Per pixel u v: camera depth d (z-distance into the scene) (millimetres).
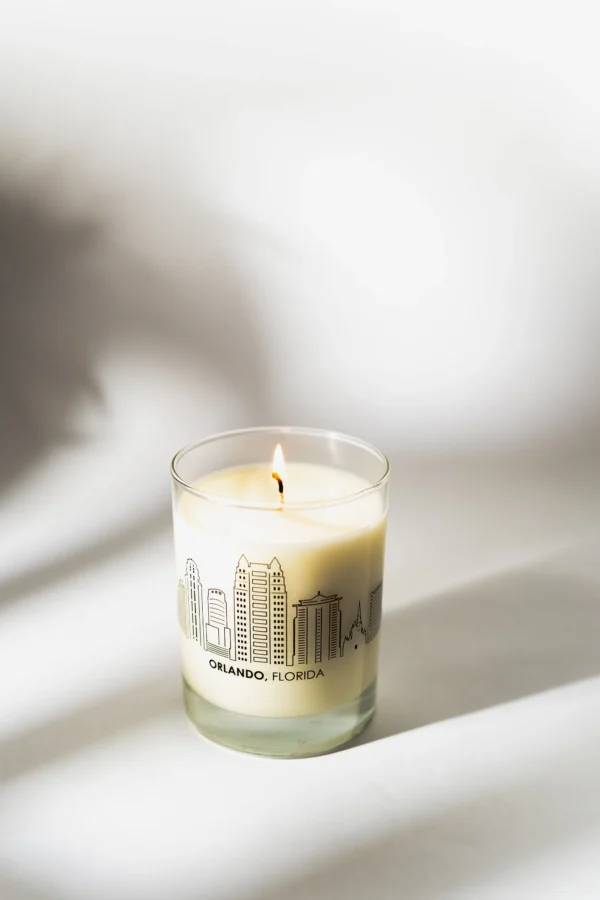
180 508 604
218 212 931
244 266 939
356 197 926
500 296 941
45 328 942
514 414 953
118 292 942
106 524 830
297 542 575
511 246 933
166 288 943
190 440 946
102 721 646
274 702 601
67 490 874
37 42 891
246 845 577
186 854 572
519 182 921
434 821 588
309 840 579
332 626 592
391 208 928
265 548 574
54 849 575
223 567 583
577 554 791
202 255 938
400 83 903
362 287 944
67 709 654
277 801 598
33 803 597
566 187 919
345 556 583
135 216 931
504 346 947
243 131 913
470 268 938
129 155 919
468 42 893
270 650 591
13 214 928
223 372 957
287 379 960
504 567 776
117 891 556
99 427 951
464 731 638
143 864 568
